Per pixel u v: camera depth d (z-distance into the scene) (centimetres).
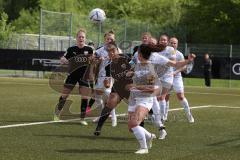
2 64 7788
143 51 2139
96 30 9294
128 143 2378
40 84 6419
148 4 13888
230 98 5281
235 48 8569
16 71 8081
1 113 3369
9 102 4112
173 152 2180
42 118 3175
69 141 2384
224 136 2656
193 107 4206
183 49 8694
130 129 2170
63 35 8244
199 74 7469
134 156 2067
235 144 2416
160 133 2541
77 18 9500
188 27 12169
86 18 9550
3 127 2756
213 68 7481
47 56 7681
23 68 7731
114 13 14412
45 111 3544
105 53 2953
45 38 8069
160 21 13400
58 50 8088
